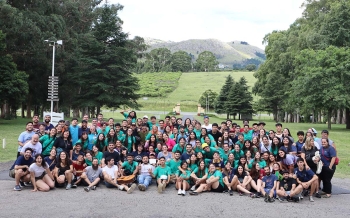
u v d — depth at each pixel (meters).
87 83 39.91
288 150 10.12
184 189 9.41
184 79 128.88
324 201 8.96
